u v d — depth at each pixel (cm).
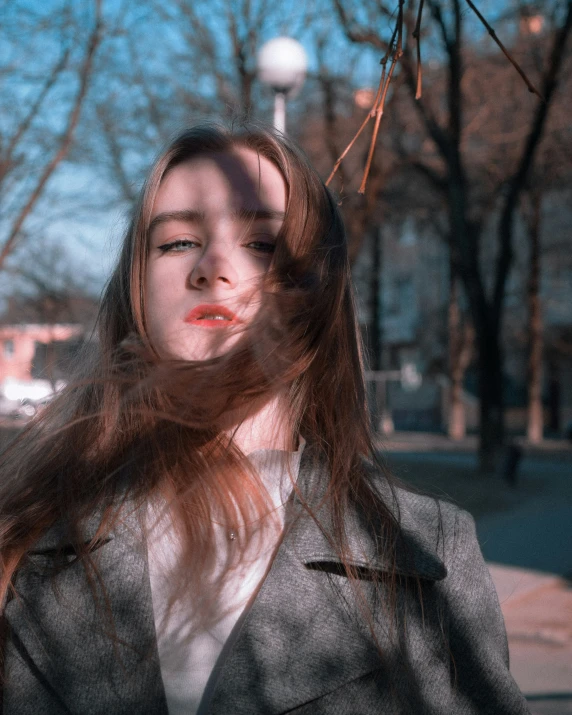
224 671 111
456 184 1592
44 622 118
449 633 121
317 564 119
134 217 137
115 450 128
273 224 129
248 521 118
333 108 1512
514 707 121
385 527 122
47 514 126
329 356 130
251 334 116
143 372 121
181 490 120
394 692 114
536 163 1755
